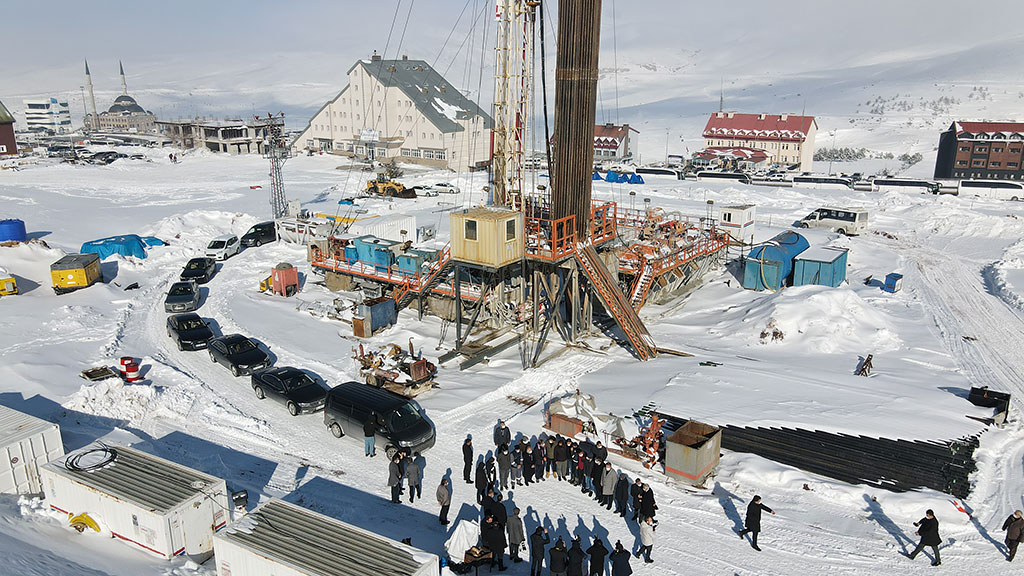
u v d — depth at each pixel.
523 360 29.69
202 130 122.06
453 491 20.23
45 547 15.20
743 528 18.27
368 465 21.73
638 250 37.47
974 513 18.78
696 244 40.28
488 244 28.67
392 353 29.06
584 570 16.77
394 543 14.91
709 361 29.14
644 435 22.31
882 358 30.02
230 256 47.25
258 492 19.69
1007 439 22.73
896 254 49.06
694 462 20.00
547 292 31.39
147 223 56.25
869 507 19.02
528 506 19.48
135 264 43.78
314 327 33.72
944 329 33.69
